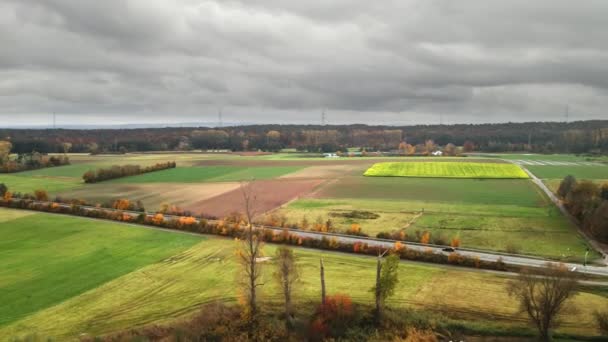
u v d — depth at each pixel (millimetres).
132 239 70000
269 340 38906
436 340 37875
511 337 37906
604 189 87562
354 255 60906
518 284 40719
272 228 74688
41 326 40656
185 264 57156
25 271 55062
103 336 38375
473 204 94438
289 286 43250
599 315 38219
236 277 51812
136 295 47375
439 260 56438
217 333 39562
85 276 53188
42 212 92750
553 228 73750
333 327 40500
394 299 45188
